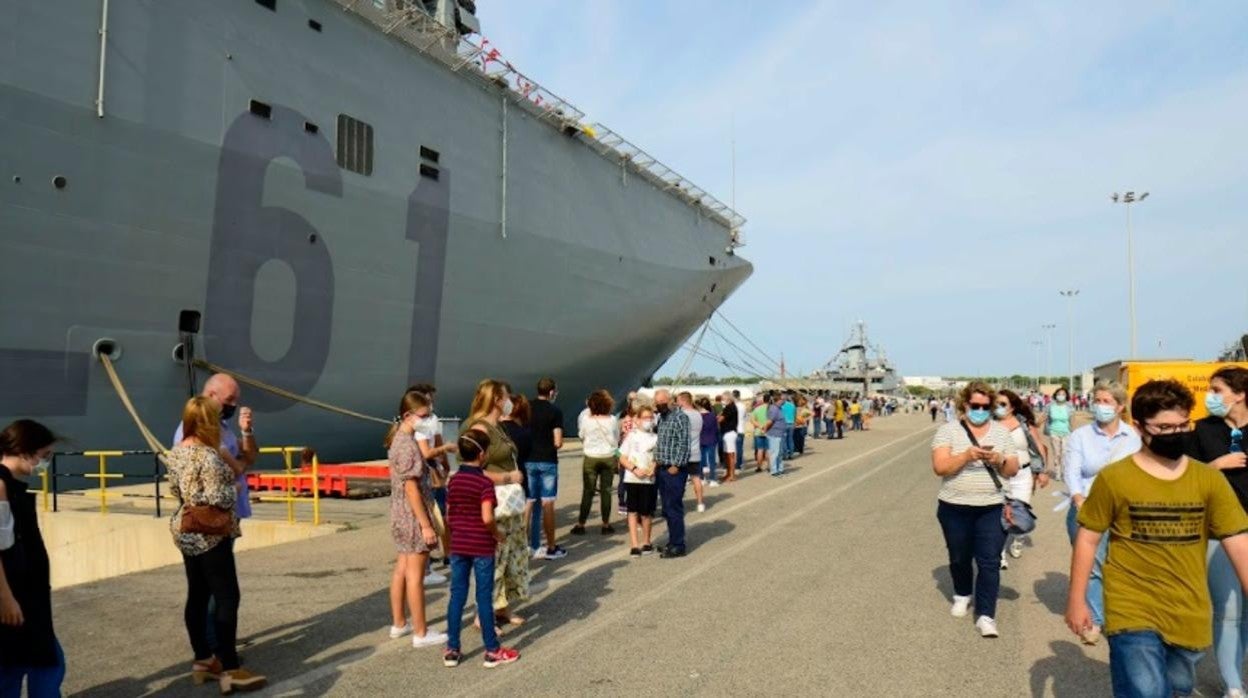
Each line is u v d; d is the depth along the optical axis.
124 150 11.84
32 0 10.88
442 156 17.73
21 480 3.55
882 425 45.22
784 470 17.16
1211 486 2.92
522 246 20.00
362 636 5.33
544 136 21.62
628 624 5.50
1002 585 6.57
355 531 9.29
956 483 5.30
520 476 5.75
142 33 12.12
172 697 4.27
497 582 5.49
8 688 3.40
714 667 4.59
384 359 16.19
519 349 20.23
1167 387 2.94
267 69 14.00
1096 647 4.91
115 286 11.78
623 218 24.98
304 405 14.61
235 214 13.33
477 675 4.54
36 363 10.95
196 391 12.87
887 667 4.55
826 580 6.71
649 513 8.02
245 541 9.36
